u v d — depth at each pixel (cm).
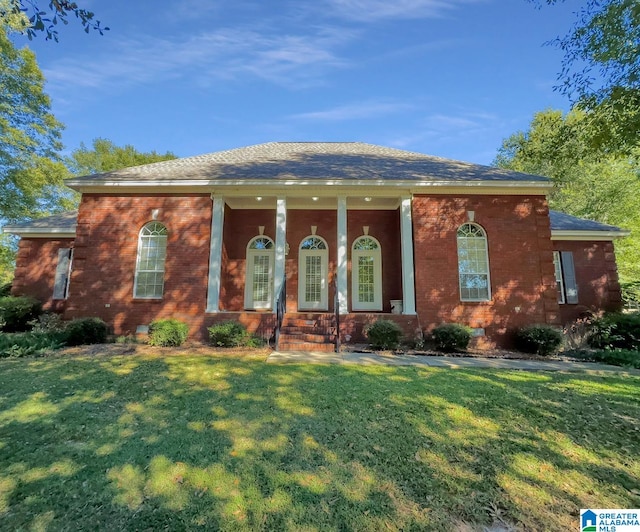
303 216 1335
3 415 430
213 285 1062
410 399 505
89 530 241
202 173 1126
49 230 1377
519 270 1064
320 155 1385
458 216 1090
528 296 1050
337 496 279
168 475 306
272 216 1330
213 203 1116
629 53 835
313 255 1327
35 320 1173
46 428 395
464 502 274
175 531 239
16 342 807
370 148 1539
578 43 946
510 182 1066
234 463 326
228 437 379
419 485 296
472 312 1041
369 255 1322
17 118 1827
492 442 377
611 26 851
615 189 2003
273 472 312
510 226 1086
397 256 1298
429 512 262
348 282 1305
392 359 804
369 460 335
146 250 1102
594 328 1154
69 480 298
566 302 1307
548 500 280
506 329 1030
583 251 1345
